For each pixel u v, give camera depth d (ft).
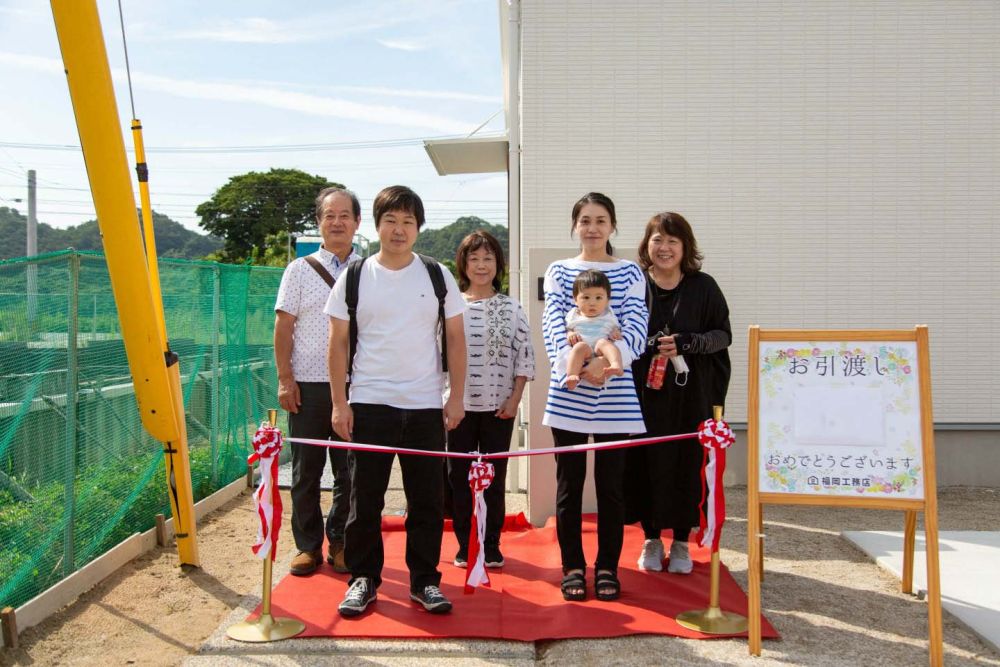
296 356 14.37
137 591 13.55
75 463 13.87
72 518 13.62
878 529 17.44
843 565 15.03
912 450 11.10
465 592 11.78
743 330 21.70
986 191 21.57
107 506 14.87
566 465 12.96
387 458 12.28
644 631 11.62
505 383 14.69
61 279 13.64
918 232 21.59
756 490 11.25
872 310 21.62
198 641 11.57
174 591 13.57
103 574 14.07
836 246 21.63
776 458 11.34
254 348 24.77
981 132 21.58
